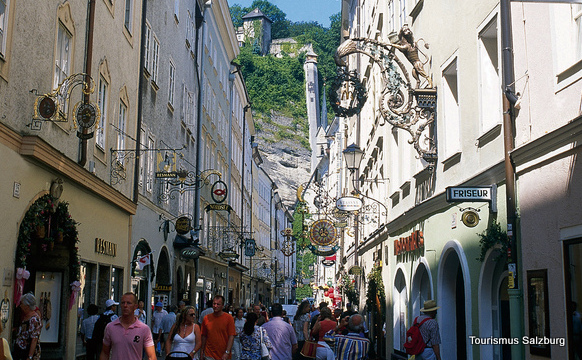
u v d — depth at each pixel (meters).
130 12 20.44
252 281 63.84
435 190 15.77
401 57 20.08
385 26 24.19
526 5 10.44
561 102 9.30
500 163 11.29
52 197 13.44
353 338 10.92
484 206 12.31
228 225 44.50
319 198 33.50
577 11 9.21
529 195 10.22
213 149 39.44
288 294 102.69
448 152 14.81
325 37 178.75
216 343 11.91
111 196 17.91
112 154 18.45
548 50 9.68
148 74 22.97
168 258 26.50
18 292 12.06
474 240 12.89
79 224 14.80
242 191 52.41
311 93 165.00
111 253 18.38
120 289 19.61
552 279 9.41
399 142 20.88
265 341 12.23
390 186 22.70
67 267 15.32
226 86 45.97
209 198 37.16
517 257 10.68
